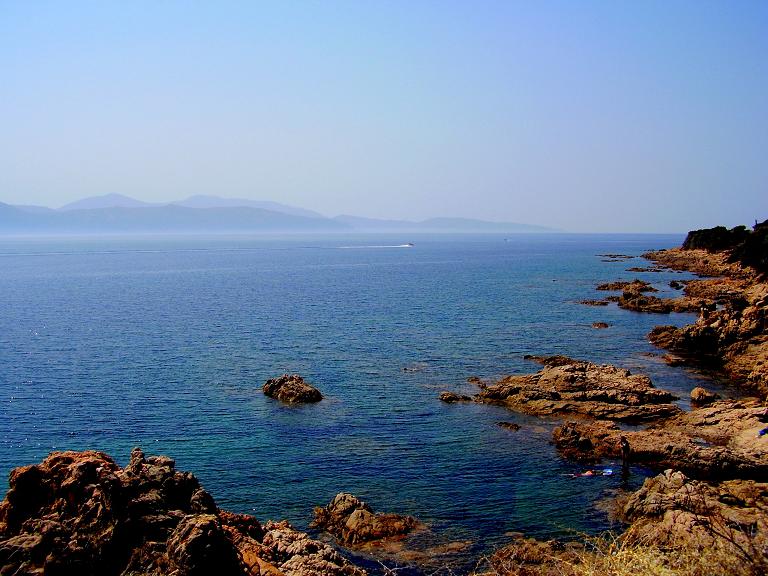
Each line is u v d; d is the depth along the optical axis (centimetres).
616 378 5962
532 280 17262
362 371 6975
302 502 3816
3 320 10675
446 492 3925
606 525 3450
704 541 1781
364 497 3859
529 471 4238
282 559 2603
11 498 2322
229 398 5950
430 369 7044
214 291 15325
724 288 12531
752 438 4416
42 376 6744
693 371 6862
